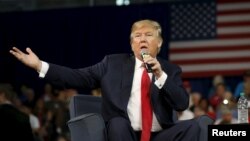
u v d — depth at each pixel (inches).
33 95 590.6
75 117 218.5
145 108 210.8
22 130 296.5
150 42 215.8
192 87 634.2
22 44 666.8
